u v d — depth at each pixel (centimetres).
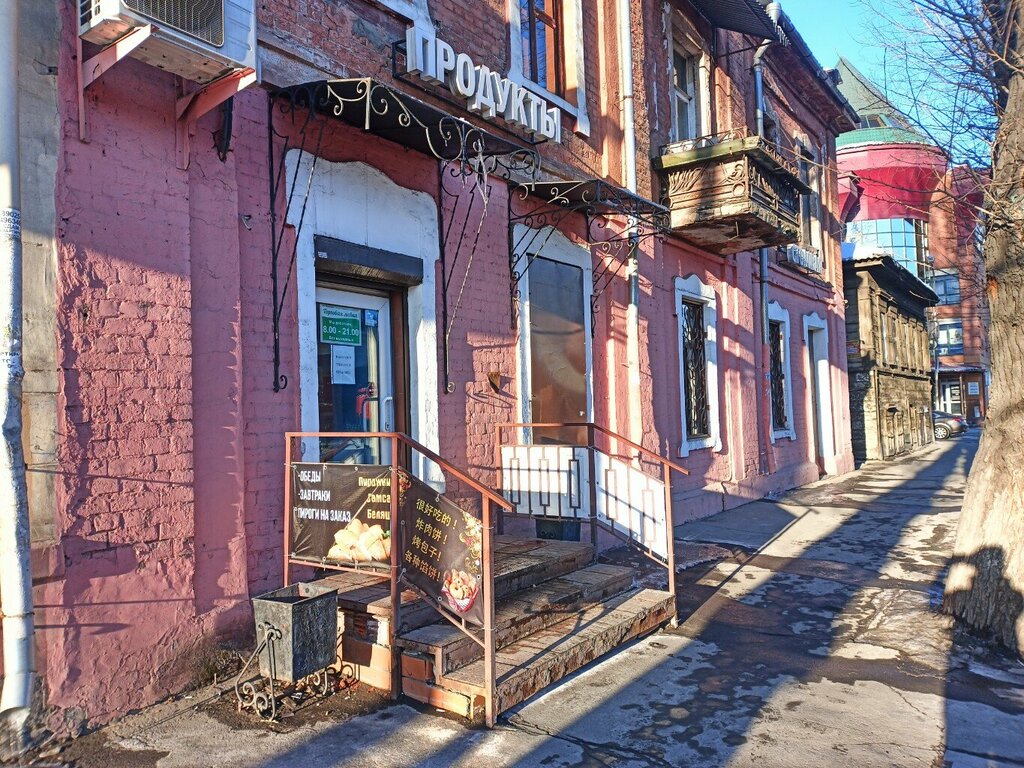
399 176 593
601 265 861
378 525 413
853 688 453
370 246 563
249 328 473
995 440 545
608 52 900
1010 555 513
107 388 385
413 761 351
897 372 2352
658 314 980
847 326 2105
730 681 463
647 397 923
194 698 407
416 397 608
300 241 507
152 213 410
